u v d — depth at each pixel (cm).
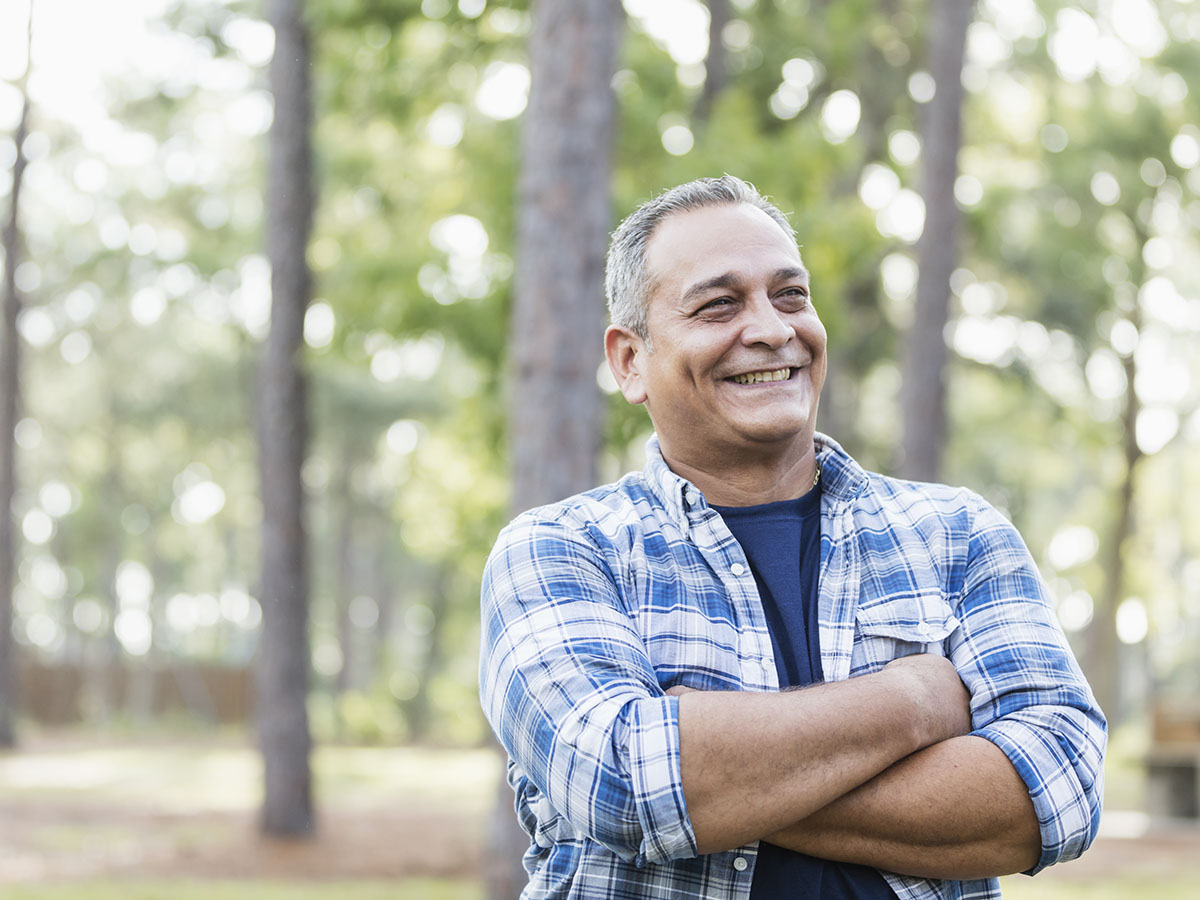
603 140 778
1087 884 980
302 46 1329
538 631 189
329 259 1368
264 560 1344
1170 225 2259
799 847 180
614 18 785
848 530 201
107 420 3734
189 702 3753
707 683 189
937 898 184
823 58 1391
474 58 1121
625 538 199
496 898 779
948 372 1255
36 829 1348
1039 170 2091
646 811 172
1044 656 191
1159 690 4250
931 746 181
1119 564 2645
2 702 2395
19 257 2266
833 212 1105
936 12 1267
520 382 773
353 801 1716
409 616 5366
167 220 2409
